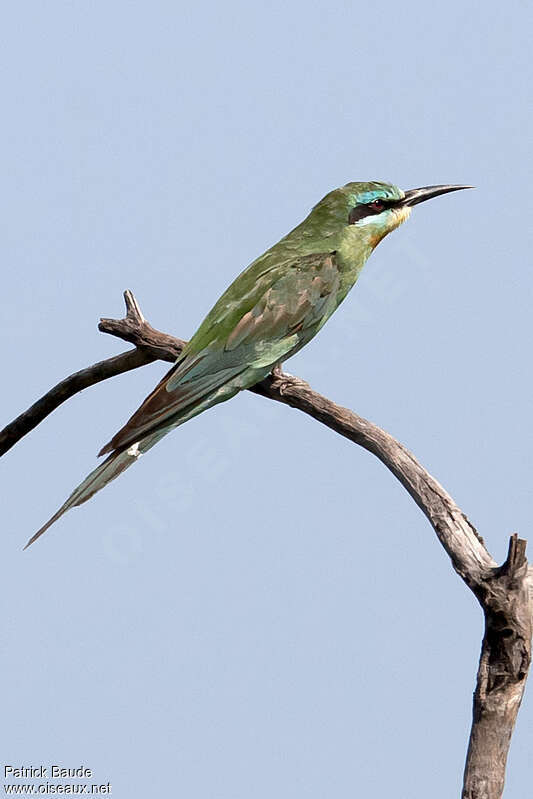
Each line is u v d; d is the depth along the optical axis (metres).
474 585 9.20
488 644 9.13
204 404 11.45
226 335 11.52
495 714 8.92
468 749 9.01
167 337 12.34
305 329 11.90
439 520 9.77
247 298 11.73
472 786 8.85
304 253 12.22
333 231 12.35
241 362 11.51
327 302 12.05
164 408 10.96
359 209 12.39
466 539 9.56
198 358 11.42
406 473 10.24
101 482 10.48
